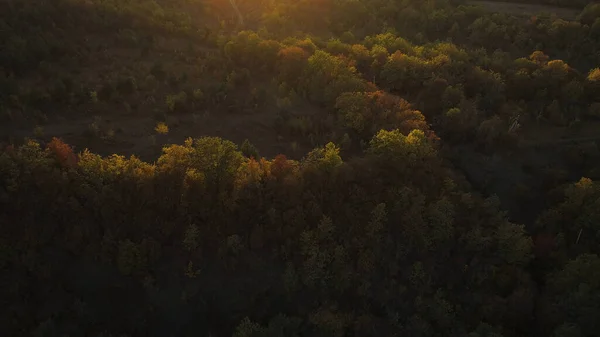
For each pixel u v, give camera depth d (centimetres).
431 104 9594
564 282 6888
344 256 6844
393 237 7156
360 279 6856
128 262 6494
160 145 8175
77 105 8769
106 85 9094
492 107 9869
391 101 8938
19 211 6525
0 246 6297
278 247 6900
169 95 9100
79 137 8075
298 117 8994
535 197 8538
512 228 7300
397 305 6894
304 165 7256
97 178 6662
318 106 9356
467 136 9125
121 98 9050
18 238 6444
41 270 6419
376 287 6925
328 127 8706
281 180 7025
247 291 6725
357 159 7700
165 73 9825
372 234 7006
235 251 6762
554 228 7875
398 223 7181
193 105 9088
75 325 6284
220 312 6606
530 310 6812
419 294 6981
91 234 6625
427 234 7181
